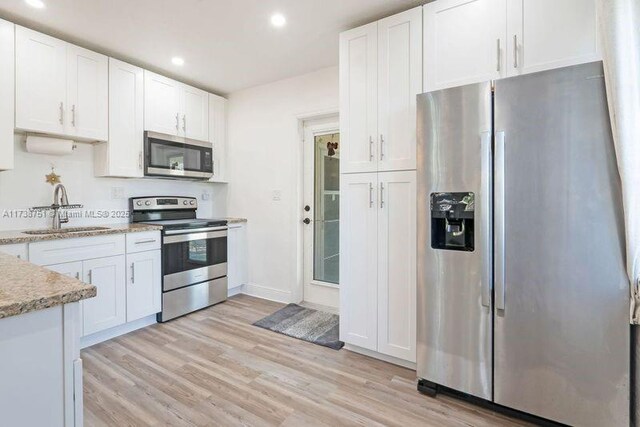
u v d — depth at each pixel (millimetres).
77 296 828
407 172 2062
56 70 2398
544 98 1460
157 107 3100
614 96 1246
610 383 1359
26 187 2510
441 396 1830
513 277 1546
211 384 1930
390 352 2143
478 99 1630
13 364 739
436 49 1949
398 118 2092
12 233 2283
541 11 1650
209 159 3576
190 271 3111
